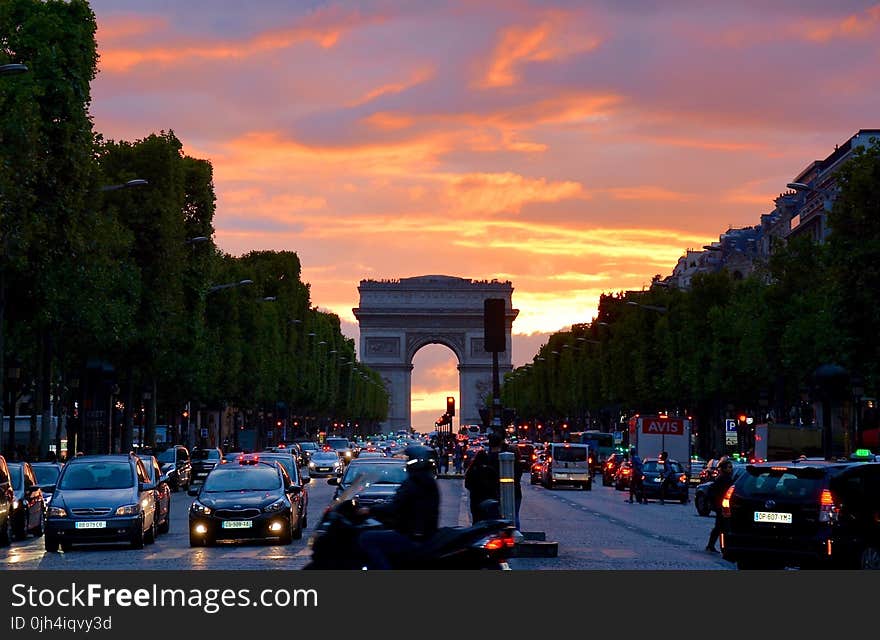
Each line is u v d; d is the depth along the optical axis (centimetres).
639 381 14200
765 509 2838
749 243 19362
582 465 10419
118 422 12625
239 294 13450
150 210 8631
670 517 6069
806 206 14188
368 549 1816
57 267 6756
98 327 7388
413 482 1973
